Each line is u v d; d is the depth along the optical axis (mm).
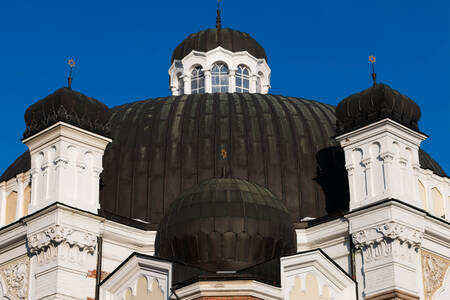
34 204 43250
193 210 38031
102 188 46250
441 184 47250
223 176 41000
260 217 37812
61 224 41312
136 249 44094
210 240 37188
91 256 42125
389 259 40812
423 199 45781
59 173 42594
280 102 50844
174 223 38188
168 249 38156
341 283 39125
